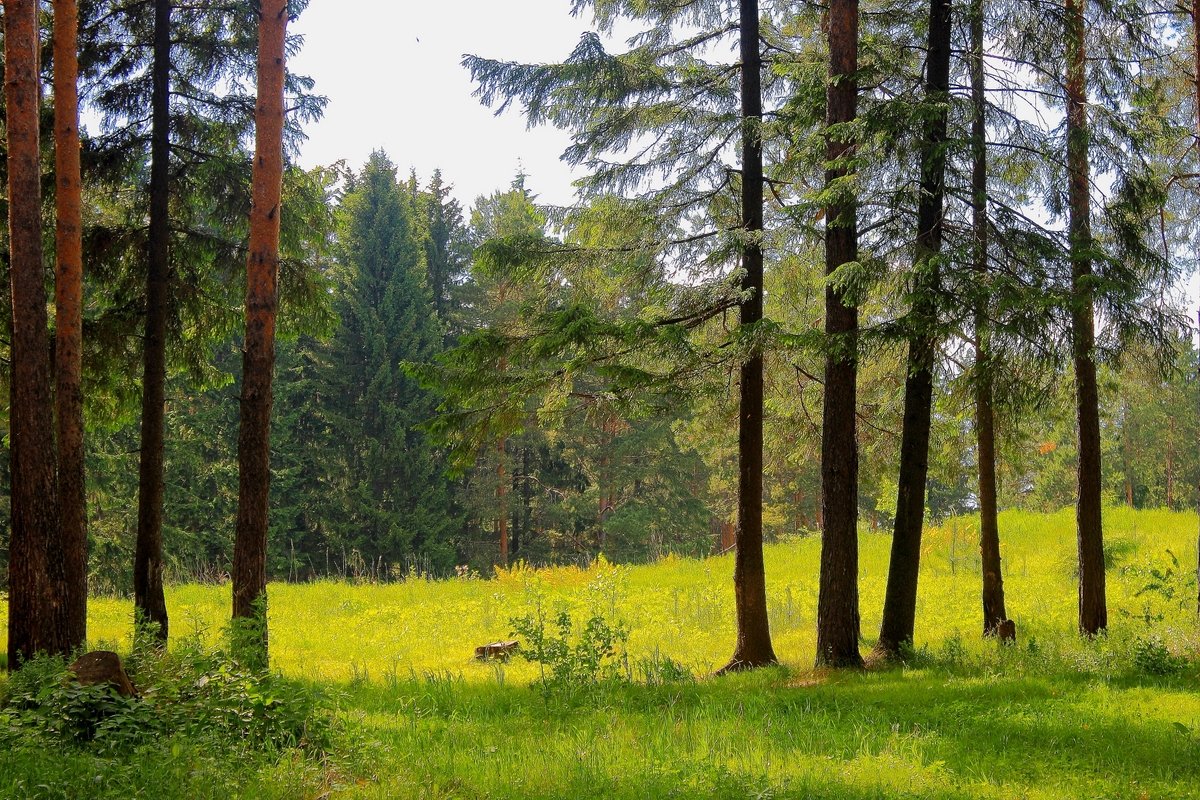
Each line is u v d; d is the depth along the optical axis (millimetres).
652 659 13281
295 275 14078
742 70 12656
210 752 6172
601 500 42781
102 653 7195
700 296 12172
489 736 7887
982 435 13289
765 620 12508
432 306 43875
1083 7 11461
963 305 10219
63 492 10852
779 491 38125
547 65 11828
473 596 22047
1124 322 10477
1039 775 6305
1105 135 11375
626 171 12820
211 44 13328
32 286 9758
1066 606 15594
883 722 8039
